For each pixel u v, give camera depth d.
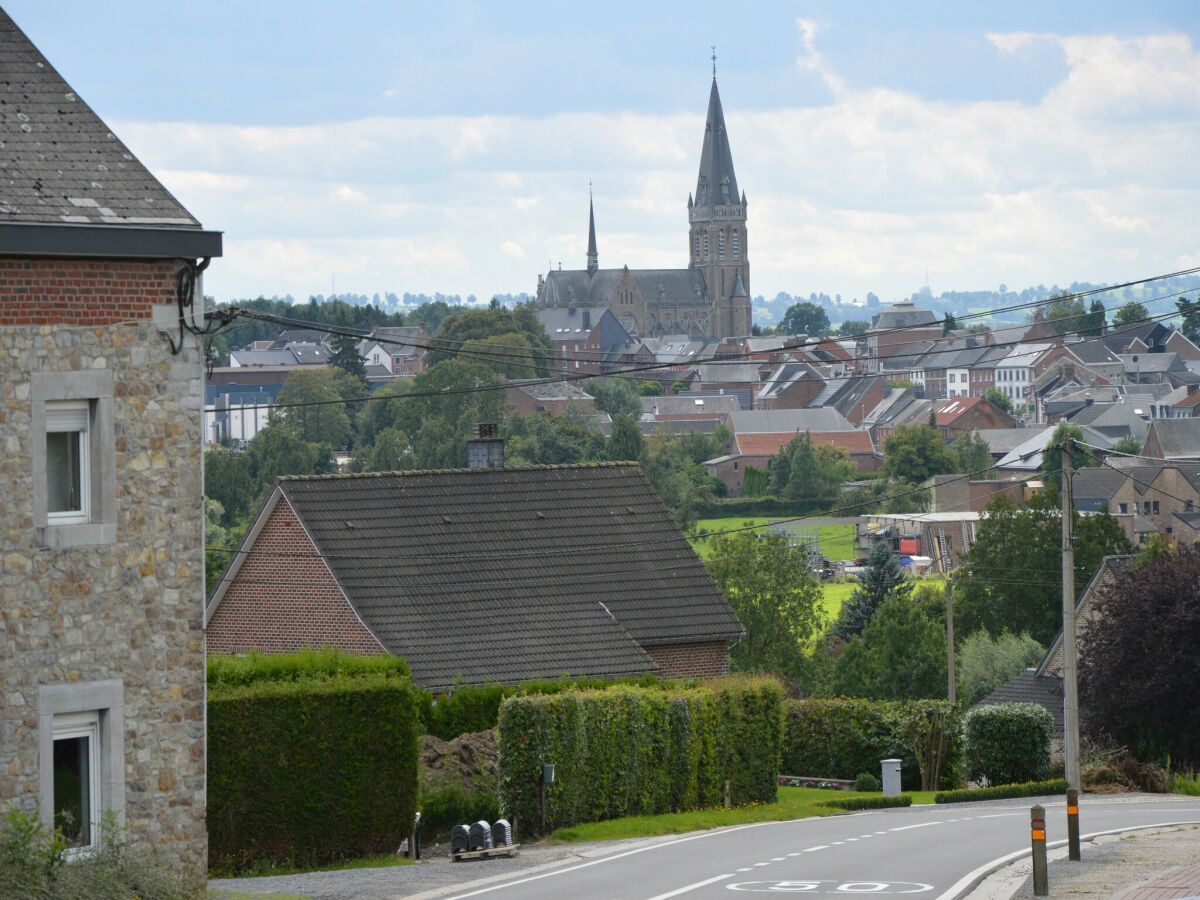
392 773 43.88
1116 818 51.94
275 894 33.09
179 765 31.30
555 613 65.31
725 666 69.00
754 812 54.03
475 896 32.91
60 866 27.75
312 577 63.88
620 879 35.53
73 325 30.03
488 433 77.06
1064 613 70.75
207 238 31.27
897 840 43.59
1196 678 81.69
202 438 31.77
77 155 30.97
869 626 124.88
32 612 29.33
